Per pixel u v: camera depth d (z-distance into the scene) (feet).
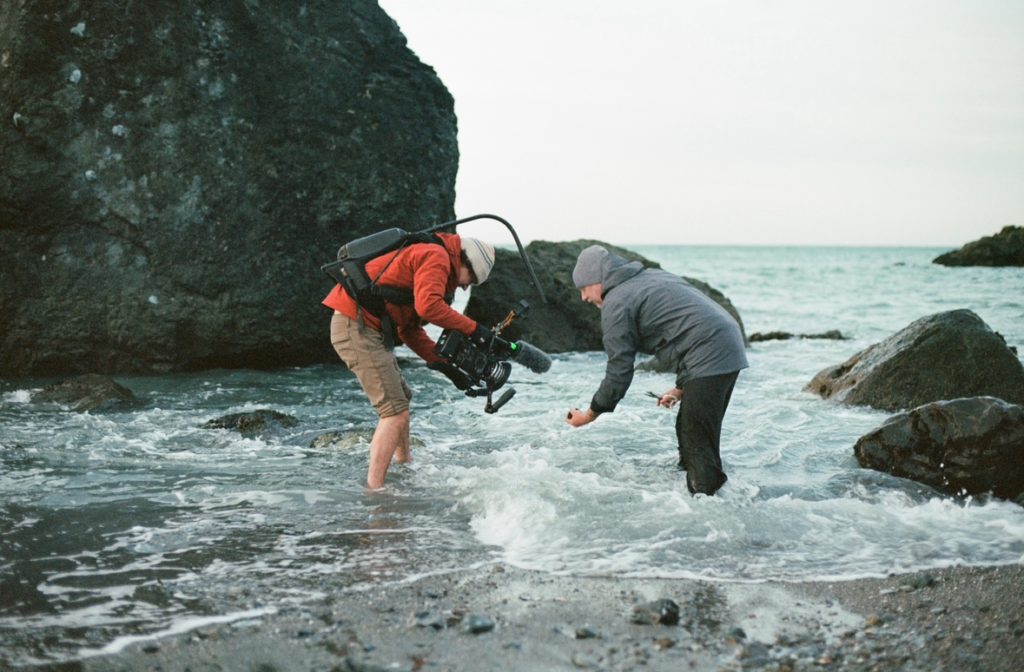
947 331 26.35
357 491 16.75
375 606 10.93
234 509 15.55
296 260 34.42
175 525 14.55
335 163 35.19
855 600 11.25
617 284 16.16
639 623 10.42
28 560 12.71
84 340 31.65
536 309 44.06
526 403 28.40
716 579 12.02
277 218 33.96
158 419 24.39
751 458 20.26
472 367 16.15
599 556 12.92
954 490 17.37
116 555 12.96
